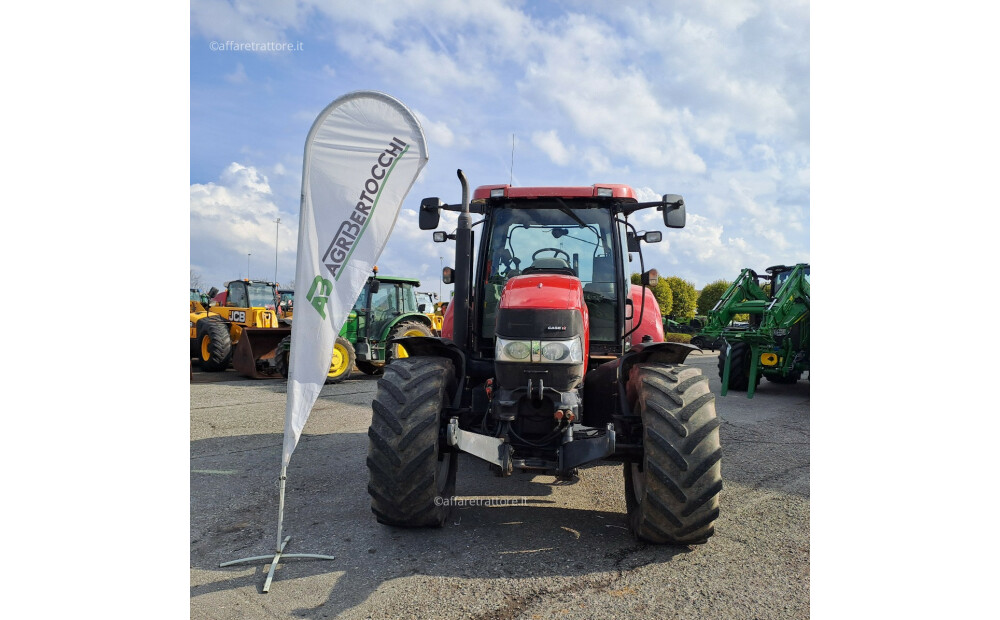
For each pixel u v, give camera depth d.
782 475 4.76
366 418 7.14
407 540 3.38
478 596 2.74
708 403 3.16
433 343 3.64
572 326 3.35
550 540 3.38
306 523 3.67
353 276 3.29
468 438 3.25
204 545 3.34
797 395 9.56
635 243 4.86
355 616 2.58
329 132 3.28
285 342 10.15
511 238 4.56
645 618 2.56
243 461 5.16
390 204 3.29
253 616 2.59
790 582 2.88
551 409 3.41
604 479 4.62
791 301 9.12
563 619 2.55
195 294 16.00
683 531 3.11
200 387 9.64
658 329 5.21
